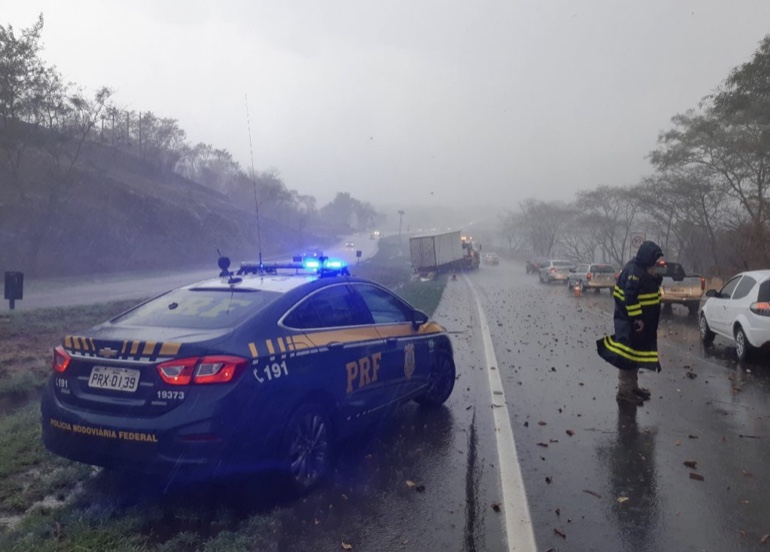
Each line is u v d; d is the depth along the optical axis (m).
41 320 15.60
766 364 10.61
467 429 6.64
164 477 4.22
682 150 34.81
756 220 29.75
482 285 37.38
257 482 4.86
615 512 4.60
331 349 5.20
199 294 5.36
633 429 6.68
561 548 4.04
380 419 6.14
